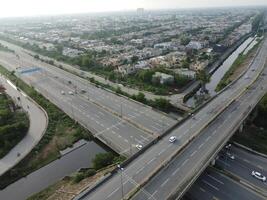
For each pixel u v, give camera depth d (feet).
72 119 613.52
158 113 615.16
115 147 481.46
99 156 451.94
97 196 331.16
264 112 565.12
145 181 347.97
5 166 453.58
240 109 564.71
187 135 462.60
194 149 416.67
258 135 521.65
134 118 594.24
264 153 460.96
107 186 346.95
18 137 539.70
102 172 408.26
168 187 333.83
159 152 413.59
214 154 397.19
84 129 565.53
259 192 368.27
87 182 388.16
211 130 476.54
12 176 440.04
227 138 442.50
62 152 506.89
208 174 408.05
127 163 390.83
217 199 360.28
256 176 400.06
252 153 465.88
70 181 415.85
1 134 520.83
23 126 561.02
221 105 592.60
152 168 374.43
